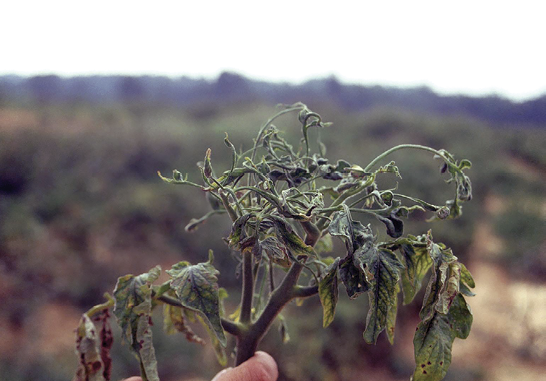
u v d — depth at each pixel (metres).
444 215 0.85
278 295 1.00
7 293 5.96
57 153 10.28
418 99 29.27
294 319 5.25
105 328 0.95
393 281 0.79
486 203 12.80
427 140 17.16
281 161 0.96
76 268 6.75
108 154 10.49
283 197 0.79
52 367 4.80
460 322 0.86
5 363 4.82
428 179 9.98
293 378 4.58
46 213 8.02
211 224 7.96
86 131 12.38
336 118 18.47
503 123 29.11
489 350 6.10
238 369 1.00
